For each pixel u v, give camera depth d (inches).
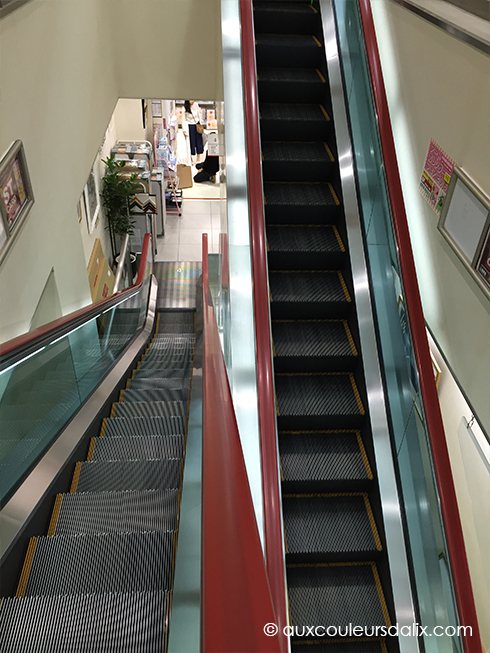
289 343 150.7
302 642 122.3
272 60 195.8
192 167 580.1
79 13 207.2
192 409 89.5
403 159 188.4
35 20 154.7
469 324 146.4
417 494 118.9
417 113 170.9
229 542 29.1
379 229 143.3
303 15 202.1
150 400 195.8
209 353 70.7
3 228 130.1
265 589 25.7
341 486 137.3
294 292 156.9
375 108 143.9
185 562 44.2
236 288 144.7
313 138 184.7
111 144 400.8
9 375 97.3
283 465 137.3
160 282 385.7
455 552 102.0
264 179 175.8
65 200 191.5
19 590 87.3
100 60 244.4
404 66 179.8
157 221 446.3
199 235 458.6
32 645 69.5
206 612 24.1
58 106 179.0
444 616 104.3
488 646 161.5
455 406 174.7
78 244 217.6
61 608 73.6
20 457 107.6
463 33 133.0
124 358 229.5
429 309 178.2
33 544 93.6
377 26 203.9
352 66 169.2
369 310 148.8
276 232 167.6
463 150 140.7
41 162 161.6
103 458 140.5
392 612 121.9
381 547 129.1
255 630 23.0
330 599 125.6
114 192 349.4
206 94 288.4
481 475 161.0
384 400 139.9
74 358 143.3
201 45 274.5
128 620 72.4
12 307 139.1
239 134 174.2
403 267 127.3
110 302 183.2
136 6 262.7
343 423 144.3
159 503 112.5
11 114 136.6
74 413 146.9
